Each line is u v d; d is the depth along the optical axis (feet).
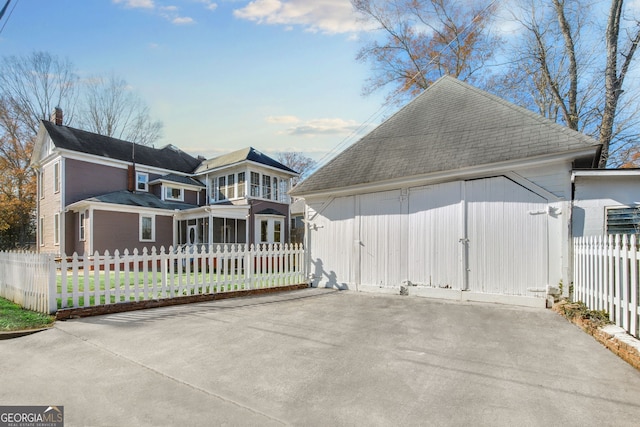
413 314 22.48
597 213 22.90
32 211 108.68
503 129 28.27
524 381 11.75
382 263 32.01
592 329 17.03
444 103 36.11
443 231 28.53
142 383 11.69
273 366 13.23
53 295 21.18
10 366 13.37
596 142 22.44
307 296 30.19
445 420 9.21
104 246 60.85
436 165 28.45
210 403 10.24
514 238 25.44
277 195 84.53
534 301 24.38
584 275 20.93
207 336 17.31
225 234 72.49
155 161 81.20
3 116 101.50
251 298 29.14
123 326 19.29
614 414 9.47
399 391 11.02
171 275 26.07
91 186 68.23
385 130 38.06
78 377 12.23
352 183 33.09
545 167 24.56
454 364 13.41
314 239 37.24
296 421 9.20
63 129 69.82
